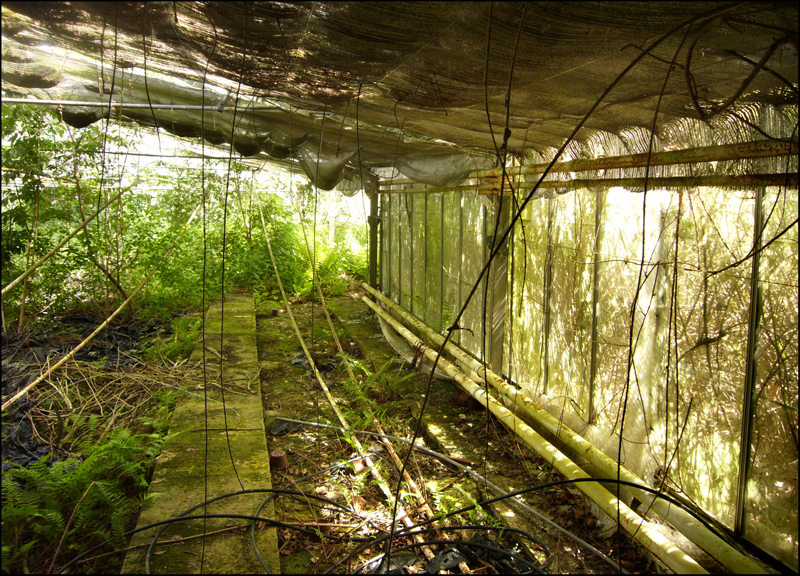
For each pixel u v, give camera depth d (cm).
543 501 395
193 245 1064
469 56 253
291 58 299
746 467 288
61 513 350
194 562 312
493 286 554
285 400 612
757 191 275
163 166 1028
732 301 292
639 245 356
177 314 916
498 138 426
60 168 733
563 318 448
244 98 459
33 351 632
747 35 195
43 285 756
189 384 598
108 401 545
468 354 621
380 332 910
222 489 389
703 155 278
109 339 749
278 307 1073
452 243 675
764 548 278
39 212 735
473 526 351
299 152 563
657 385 349
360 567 320
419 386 643
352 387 608
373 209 1012
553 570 320
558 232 452
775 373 269
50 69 414
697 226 313
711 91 253
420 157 567
